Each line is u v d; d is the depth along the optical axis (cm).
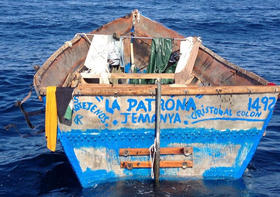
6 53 1995
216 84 1042
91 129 737
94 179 775
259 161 948
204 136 760
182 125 747
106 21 2998
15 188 803
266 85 805
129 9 3734
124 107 721
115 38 1138
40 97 718
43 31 2608
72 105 707
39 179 843
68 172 877
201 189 762
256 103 743
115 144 754
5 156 962
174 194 740
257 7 4222
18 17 3073
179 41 1249
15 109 1270
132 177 780
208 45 2366
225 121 754
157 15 3372
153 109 727
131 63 1209
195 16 3412
